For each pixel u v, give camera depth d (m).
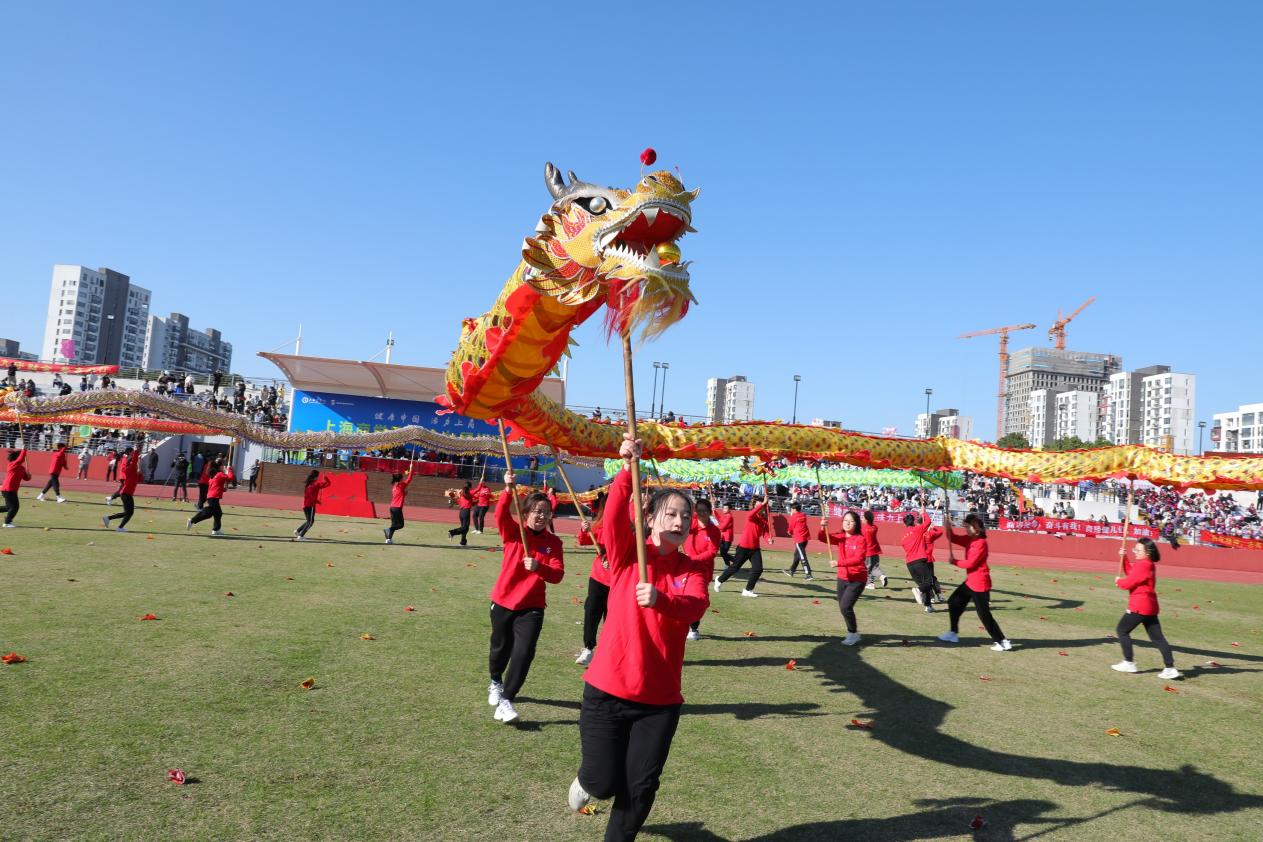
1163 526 29.89
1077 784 5.18
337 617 8.91
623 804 3.42
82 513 18.78
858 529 9.90
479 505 21.91
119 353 162.50
